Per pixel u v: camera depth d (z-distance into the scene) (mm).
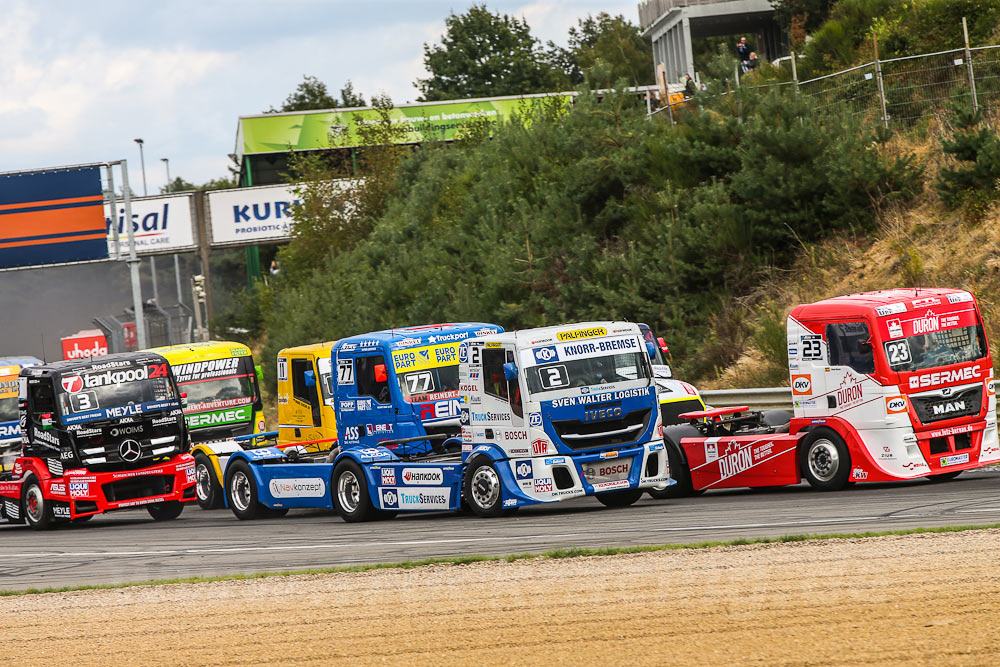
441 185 107188
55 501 54969
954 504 32312
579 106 83625
